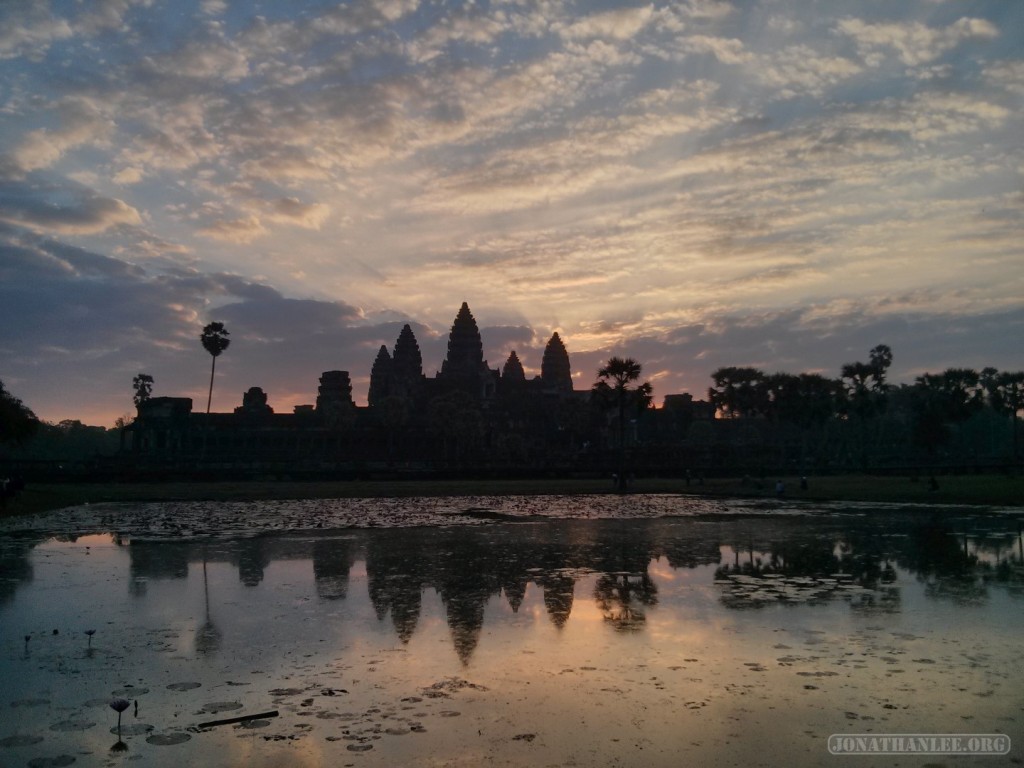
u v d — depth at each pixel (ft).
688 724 36.04
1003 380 387.96
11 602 64.54
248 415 449.89
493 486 260.42
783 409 362.94
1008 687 40.81
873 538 105.29
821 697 39.52
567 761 31.96
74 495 206.39
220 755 32.63
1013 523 126.00
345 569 80.53
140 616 58.90
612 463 378.94
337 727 35.70
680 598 64.59
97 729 35.63
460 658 47.09
